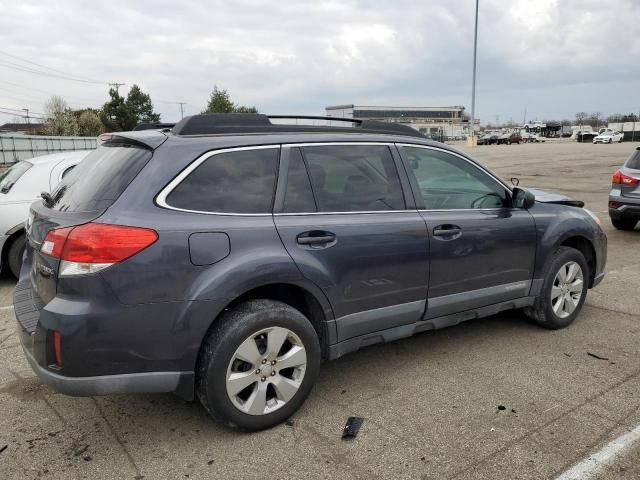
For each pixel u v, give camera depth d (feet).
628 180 30.32
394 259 11.72
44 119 258.57
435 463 9.31
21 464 9.39
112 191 9.52
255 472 9.14
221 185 10.07
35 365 9.21
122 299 8.87
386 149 12.35
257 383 10.14
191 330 9.41
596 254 16.22
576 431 10.23
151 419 10.89
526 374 12.75
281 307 10.29
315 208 10.99
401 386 12.22
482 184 13.89
